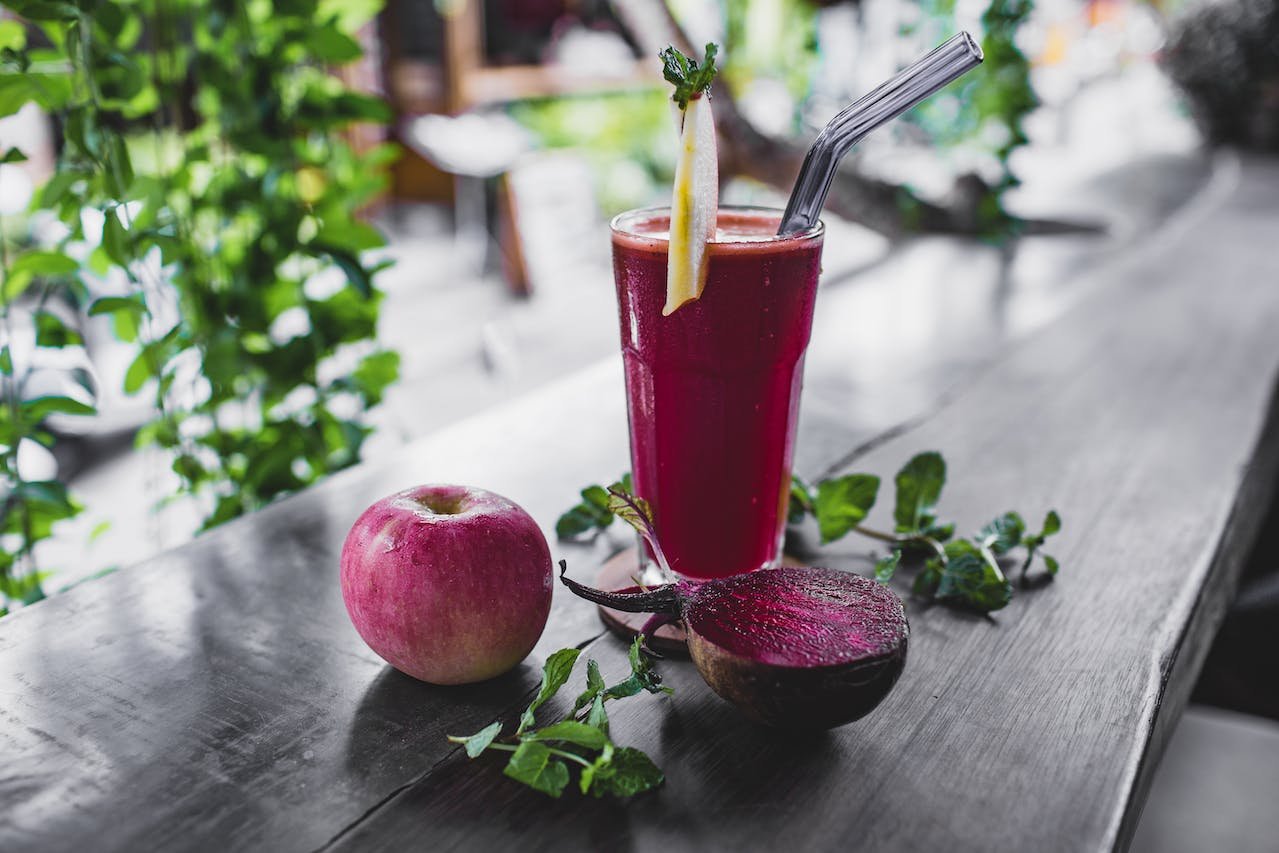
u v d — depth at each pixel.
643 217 0.55
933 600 0.56
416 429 1.94
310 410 0.86
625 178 3.53
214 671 0.50
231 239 0.84
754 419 0.54
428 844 0.41
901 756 0.45
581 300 2.84
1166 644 0.53
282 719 0.47
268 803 0.43
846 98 1.91
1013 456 0.73
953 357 0.94
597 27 3.98
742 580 0.49
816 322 1.05
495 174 2.88
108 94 0.73
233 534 0.62
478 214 3.38
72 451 1.86
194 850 0.41
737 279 0.50
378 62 3.35
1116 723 0.47
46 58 0.71
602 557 0.60
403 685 0.50
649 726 0.47
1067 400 0.82
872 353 0.95
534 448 0.74
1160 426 0.78
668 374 0.53
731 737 0.47
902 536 0.61
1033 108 1.43
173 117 0.82
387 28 3.39
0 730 0.47
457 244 3.40
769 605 0.47
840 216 1.52
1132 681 0.50
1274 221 1.48
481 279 3.06
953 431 0.77
